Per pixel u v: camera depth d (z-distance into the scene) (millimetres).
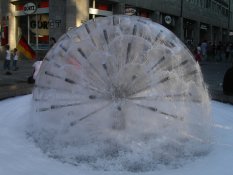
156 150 5727
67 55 6598
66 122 6277
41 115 6660
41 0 28219
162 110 6152
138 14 34031
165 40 6457
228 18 65688
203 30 54344
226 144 6520
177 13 41344
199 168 5293
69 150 5781
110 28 6445
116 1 30062
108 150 5703
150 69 6199
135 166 5281
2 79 16422
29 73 19422
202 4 50812
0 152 5719
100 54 6266
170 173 5078
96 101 6238
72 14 26844
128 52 6207
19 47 16547
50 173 4945
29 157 5555
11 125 7395
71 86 6441
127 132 6059
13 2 30406
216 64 32375
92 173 5020
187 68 6570
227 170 5227
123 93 6156
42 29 28609
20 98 10367
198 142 6207
